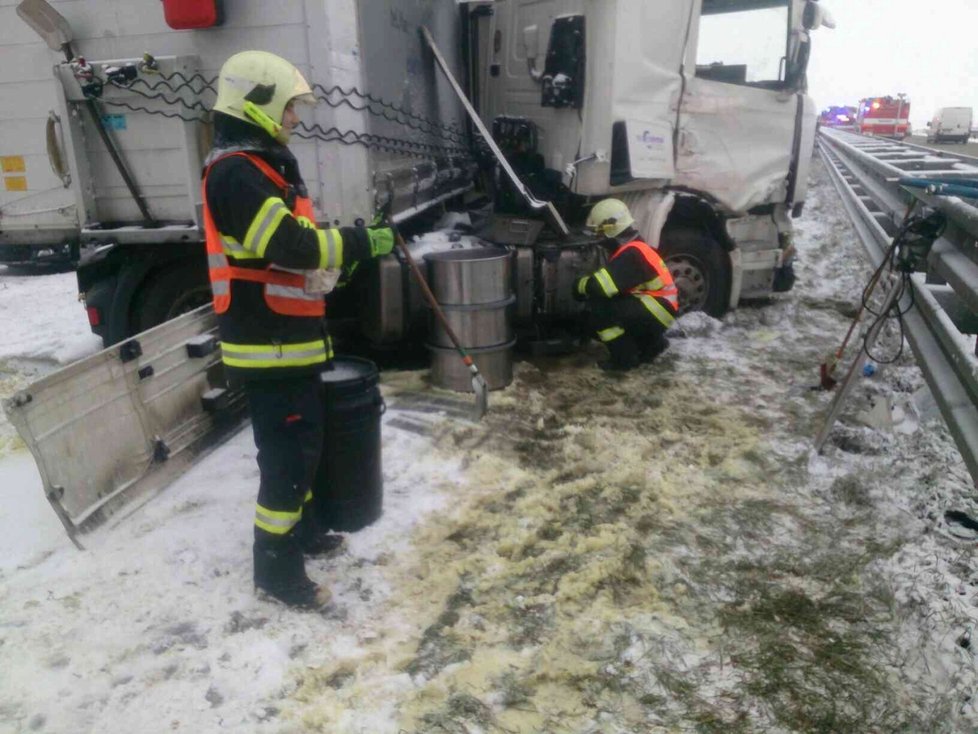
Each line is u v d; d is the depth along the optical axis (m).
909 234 3.90
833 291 8.06
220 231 2.65
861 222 7.82
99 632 2.72
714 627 2.84
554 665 2.63
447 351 4.95
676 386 5.30
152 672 2.55
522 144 6.20
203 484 3.77
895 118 37.00
